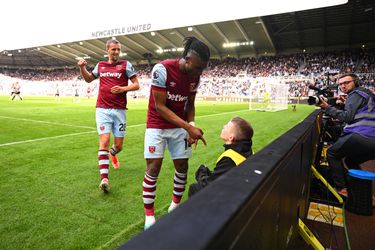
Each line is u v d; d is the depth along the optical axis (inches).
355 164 135.4
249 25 1074.7
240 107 756.6
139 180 133.6
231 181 27.1
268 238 36.6
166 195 117.8
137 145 221.8
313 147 120.0
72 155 180.7
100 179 133.4
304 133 68.7
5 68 2267.5
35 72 2272.4
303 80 1102.4
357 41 1208.2
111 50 126.7
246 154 68.2
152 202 89.6
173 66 80.8
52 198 108.9
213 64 1560.0
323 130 196.9
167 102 85.7
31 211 96.6
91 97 1362.0
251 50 1449.3
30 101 884.6
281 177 42.4
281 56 1405.0
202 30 1177.4
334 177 136.2
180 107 88.7
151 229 17.2
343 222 104.2
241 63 1487.5
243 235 24.7
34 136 251.0
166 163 168.1
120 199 109.6
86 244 76.6
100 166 116.6
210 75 1504.7
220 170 65.4
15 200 105.9
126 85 130.8
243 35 1173.7
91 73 132.1
